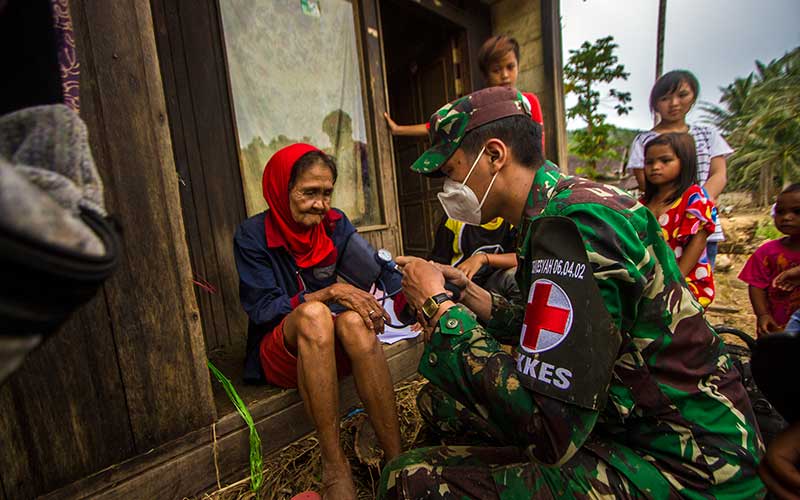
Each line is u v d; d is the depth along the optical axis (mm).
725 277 4766
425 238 4625
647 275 850
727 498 829
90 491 1142
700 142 2668
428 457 1062
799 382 663
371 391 1308
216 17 2307
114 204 1148
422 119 4555
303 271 1744
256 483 1349
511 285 2234
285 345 1411
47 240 313
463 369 918
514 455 1073
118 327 1179
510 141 1003
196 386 1333
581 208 863
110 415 1176
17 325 318
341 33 2836
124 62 1151
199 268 2277
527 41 4141
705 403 875
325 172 1570
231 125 2383
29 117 437
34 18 520
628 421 920
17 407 1035
